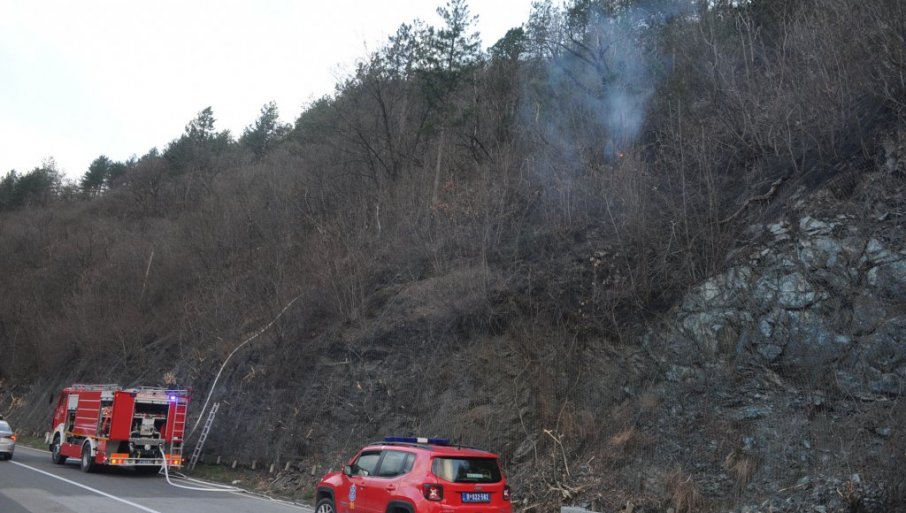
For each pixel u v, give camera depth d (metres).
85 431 21.17
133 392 20.22
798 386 11.92
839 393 11.33
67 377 37.84
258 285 29.08
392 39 33.47
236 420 22.86
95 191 84.81
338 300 22.77
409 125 33.34
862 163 13.76
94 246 52.03
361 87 33.81
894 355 10.96
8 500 13.12
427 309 20.08
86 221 63.81
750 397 12.41
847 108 14.85
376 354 20.03
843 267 12.46
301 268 26.81
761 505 10.80
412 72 32.66
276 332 23.95
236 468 21.27
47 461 23.62
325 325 22.83
